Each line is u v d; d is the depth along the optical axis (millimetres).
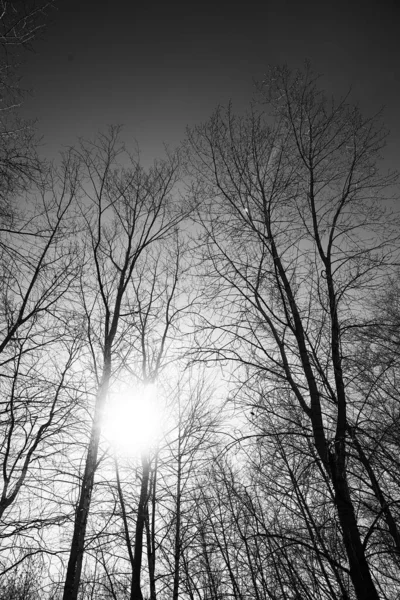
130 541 7418
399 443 5348
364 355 5949
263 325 6508
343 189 6828
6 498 7629
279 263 6688
